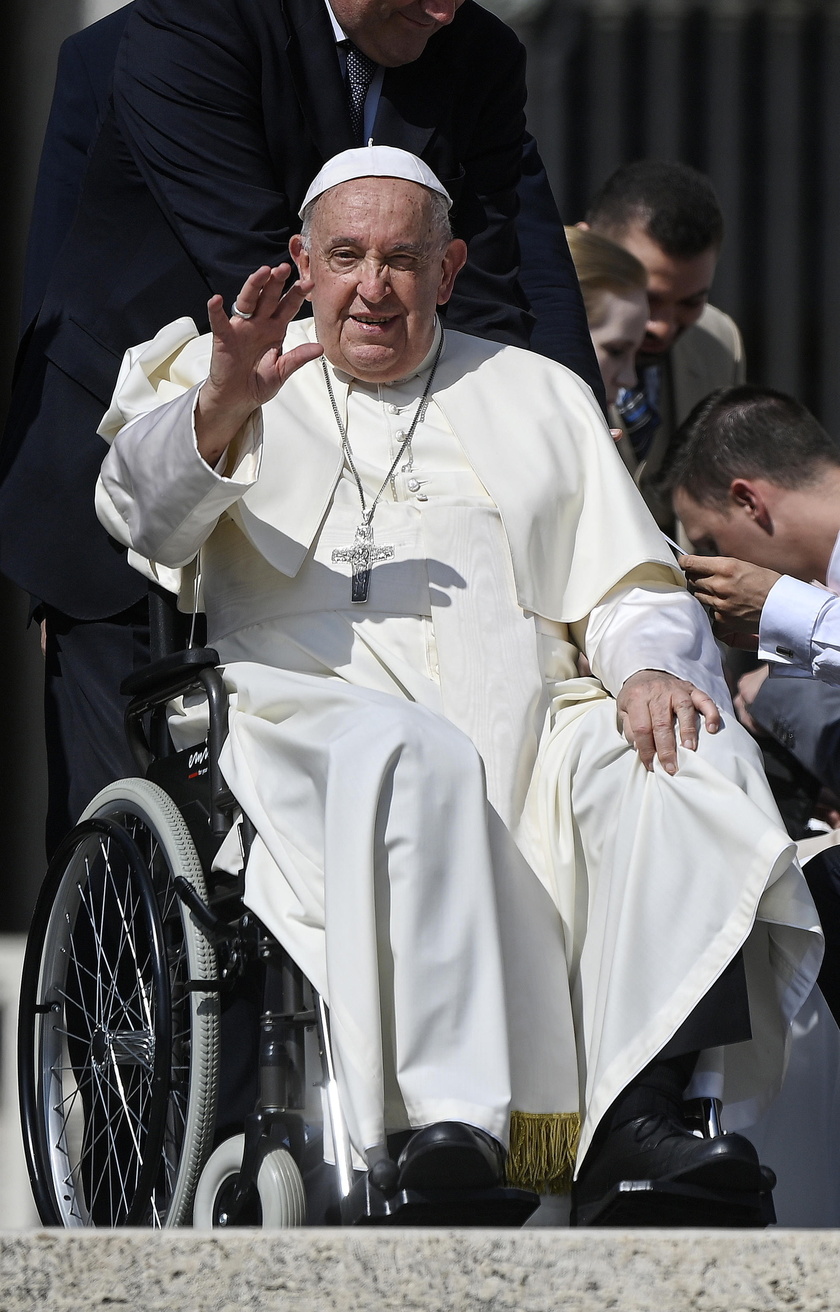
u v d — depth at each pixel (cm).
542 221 1764
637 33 2634
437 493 1364
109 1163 1404
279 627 1327
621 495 1388
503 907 1190
